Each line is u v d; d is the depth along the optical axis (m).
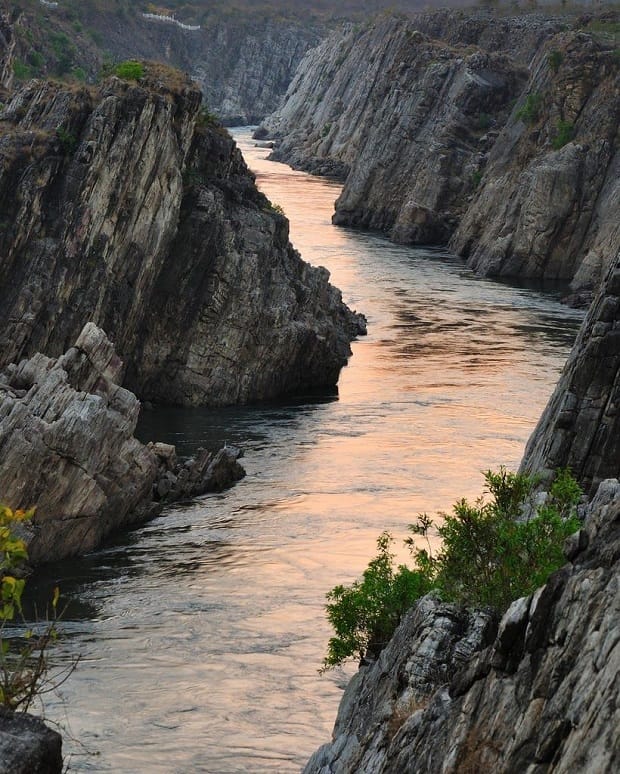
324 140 197.75
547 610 16.05
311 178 182.00
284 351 64.81
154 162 60.44
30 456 40.44
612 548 15.91
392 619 28.03
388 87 161.62
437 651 21.77
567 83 117.75
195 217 63.66
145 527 44.47
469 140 136.62
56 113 58.91
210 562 40.78
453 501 47.56
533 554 22.83
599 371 39.72
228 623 35.19
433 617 22.44
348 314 80.62
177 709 29.17
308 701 29.95
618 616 14.68
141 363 62.81
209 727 28.33
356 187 142.00
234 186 68.12
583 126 114.88
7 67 112.69
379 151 143.25
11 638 34.12
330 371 67.19
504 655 16.56
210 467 49.56
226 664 32.22
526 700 15.72
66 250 57.09
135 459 44.78
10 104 61.53
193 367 63.22
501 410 62.34
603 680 14.05
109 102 58.75
